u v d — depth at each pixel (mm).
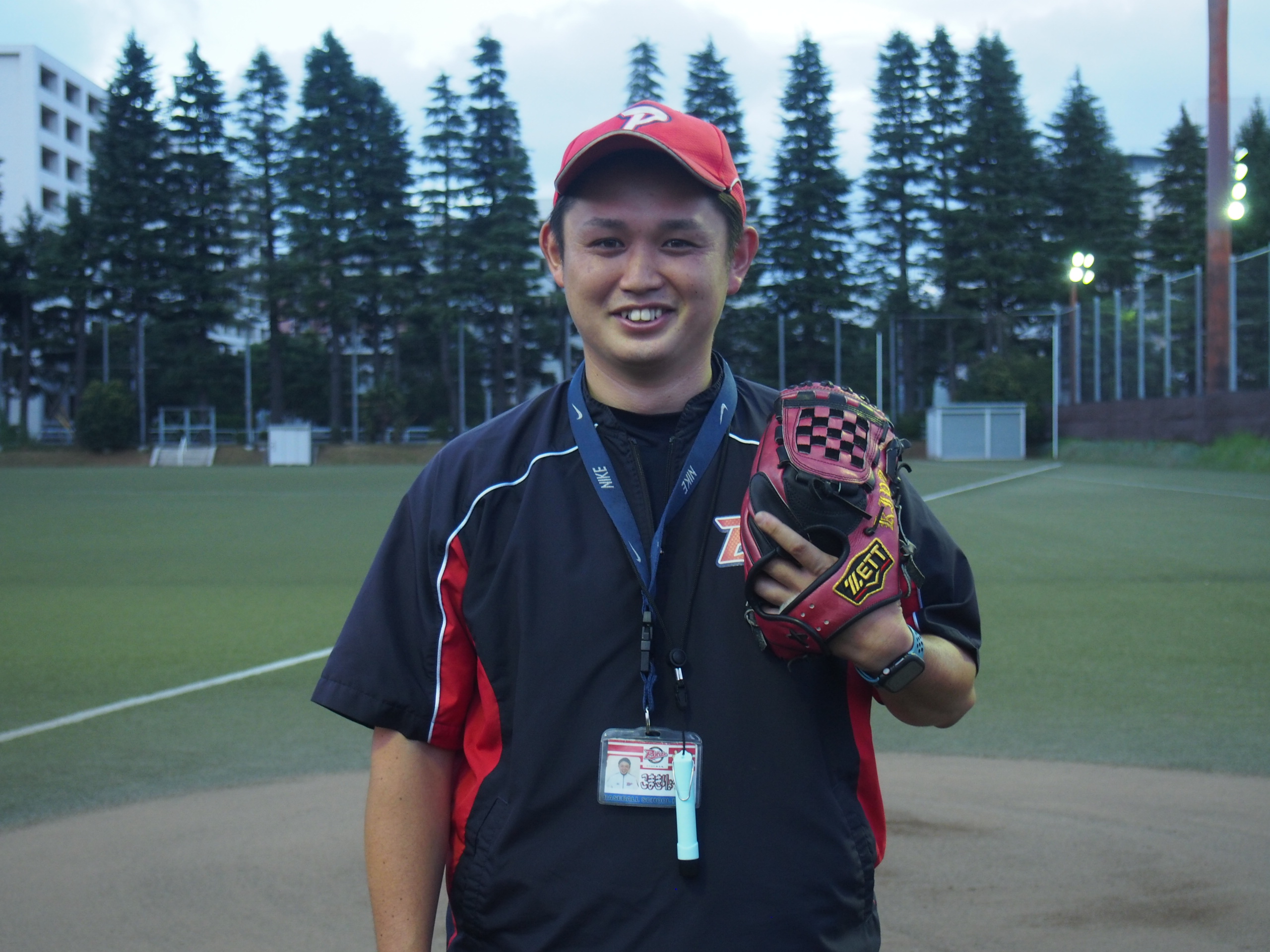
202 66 58438
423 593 1498
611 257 1479
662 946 1341
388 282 59406
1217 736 4852
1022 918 2992
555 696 1406
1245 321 29359
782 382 61438
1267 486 22109
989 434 45219
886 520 1336
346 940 2932
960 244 59156
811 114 59938
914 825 3781
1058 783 4254
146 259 58281
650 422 1543
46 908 3143
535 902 1384
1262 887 3201
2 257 58250
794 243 60562
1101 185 62469
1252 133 54562
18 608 8820
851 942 1402
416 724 1500
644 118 1439
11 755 4723
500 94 60344
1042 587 9305
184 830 3803
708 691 1399
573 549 1460
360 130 60781
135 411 57750
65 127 81375
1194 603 8359
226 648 7133
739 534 1422
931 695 1442
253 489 28281
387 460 55469
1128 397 37812
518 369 61625
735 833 1362
